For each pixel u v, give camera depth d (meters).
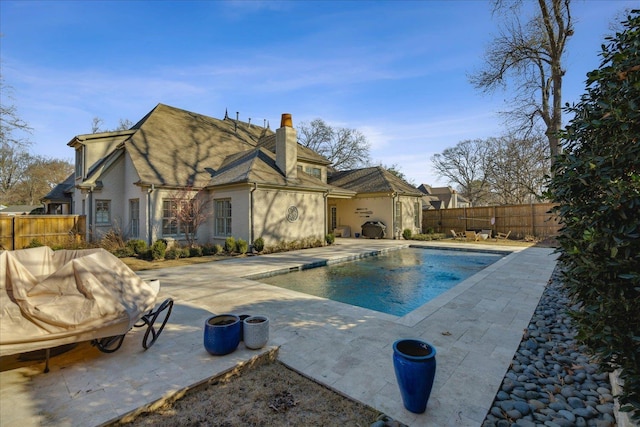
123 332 3.29
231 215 13.42
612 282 2.09
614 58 2.24
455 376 3.30
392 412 2.69
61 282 3.26
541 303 5.93
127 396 2.82
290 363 3.56
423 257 13.20
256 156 14.77
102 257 3.82
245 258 11.63
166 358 3.56
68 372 3.25
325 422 2.61
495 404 2.85
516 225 18.86
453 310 5.50
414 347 2.94
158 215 12.56
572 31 13.45
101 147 14.64
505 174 27.75
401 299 7.35
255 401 2.90
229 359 3.51
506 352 3.88
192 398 2.94
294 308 5.65
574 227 2.37
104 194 13.57
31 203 36.91
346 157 32.53
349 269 10.67
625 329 2.01
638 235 1.90
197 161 15.30
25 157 35.03
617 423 2.54
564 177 2.43
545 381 3.25
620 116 2.10
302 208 14.95
